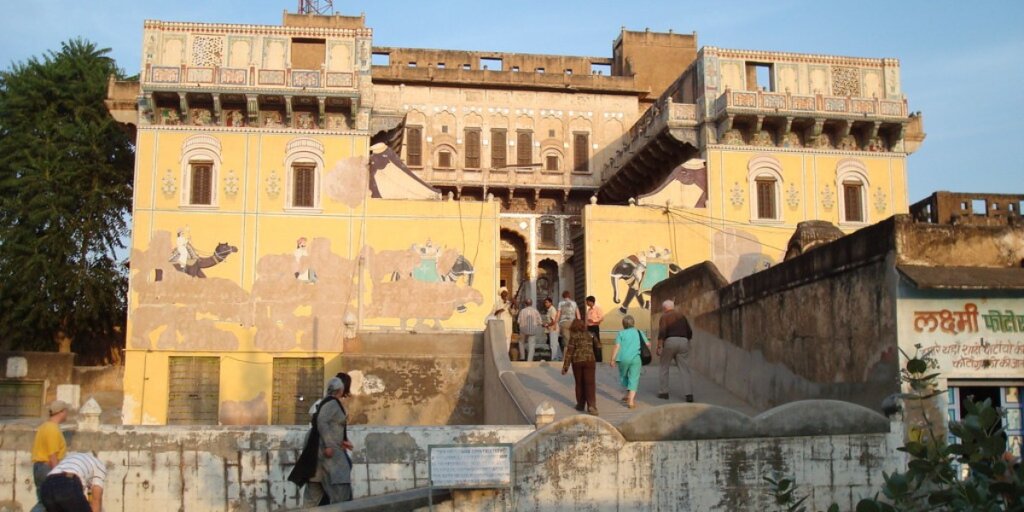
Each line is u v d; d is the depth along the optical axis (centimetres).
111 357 3453
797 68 3516
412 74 4166
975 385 1409
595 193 4212
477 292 3147
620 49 4638
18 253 3241
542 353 2789
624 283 3238
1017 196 1678
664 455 1255
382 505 1152
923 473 768
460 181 4081
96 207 3350
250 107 3111
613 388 2028
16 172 3372
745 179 3378
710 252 3309
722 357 2095
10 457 1331
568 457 1227
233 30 3209
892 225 1449
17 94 3453
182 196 3103
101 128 3419
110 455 1308
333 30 3256
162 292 3034
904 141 3494
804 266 1728
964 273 1417
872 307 1491
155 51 3158
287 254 3106
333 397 1196
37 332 3303
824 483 1295
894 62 3578
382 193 3200
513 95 4244
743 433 1284
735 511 1264
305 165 3169
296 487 1309
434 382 2269
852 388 1545
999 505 727
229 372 3009
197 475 1310
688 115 3447
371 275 3122
